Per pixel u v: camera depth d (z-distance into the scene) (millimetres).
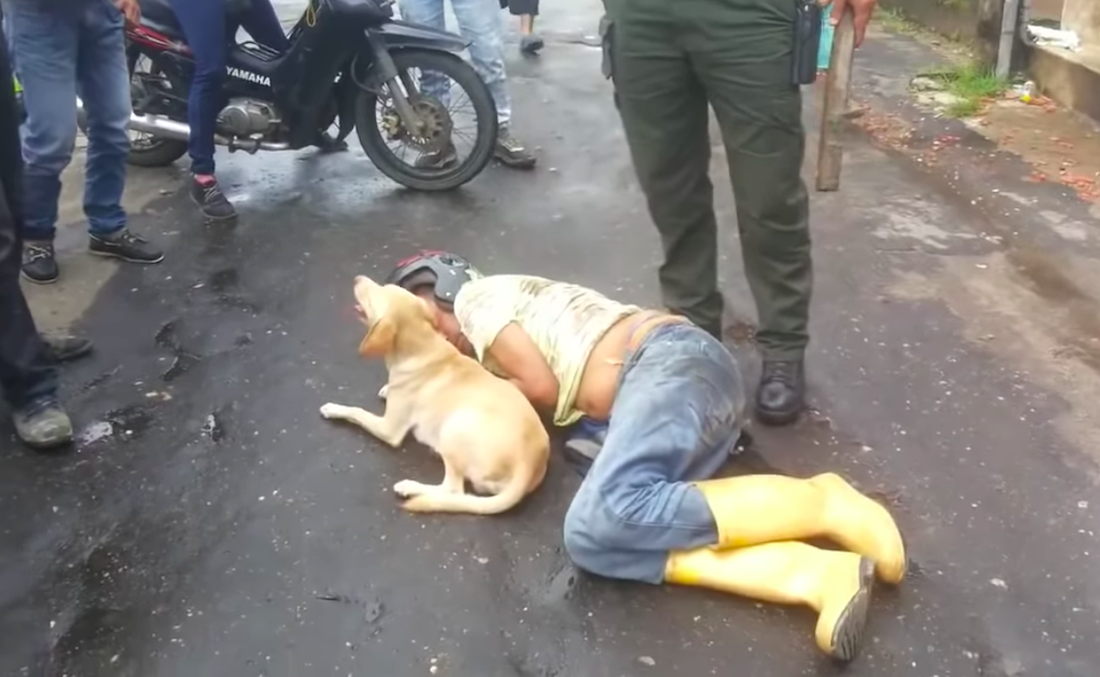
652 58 2938
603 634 2426
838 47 2941
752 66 2803
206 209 4656
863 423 3203
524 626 2453
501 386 2873
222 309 3900
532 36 7316
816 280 4086
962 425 3193
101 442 3129
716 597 2516
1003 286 4043
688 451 2592
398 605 2518
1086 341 3646
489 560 2648
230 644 2420
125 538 2750
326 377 3459
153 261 4254
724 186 5082
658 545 2498
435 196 4941
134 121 4926
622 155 5457
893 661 2352
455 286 3133
